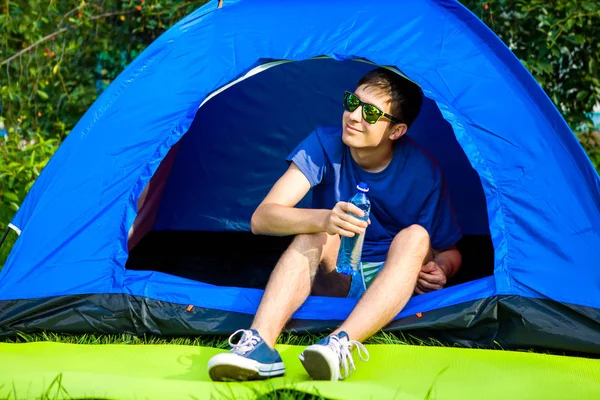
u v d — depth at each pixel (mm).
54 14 6352
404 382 2998
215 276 4547
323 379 2939
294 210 3402
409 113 3557
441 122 4859
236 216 5188
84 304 3553
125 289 3561
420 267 3332
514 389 2953
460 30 3623
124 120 3699
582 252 3418
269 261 4816
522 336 3352
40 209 3656
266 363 2949
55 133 6289
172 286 3586
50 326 3553
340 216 3225
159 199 5074
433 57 3580
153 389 2861
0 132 6184
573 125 5832
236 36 3758
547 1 5586
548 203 3445
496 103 3516
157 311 3537
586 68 5746
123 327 3555
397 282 3244
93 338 3549
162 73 3742
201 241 5137
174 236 5164
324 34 3701
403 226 3777
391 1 3736
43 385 2873
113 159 3660
